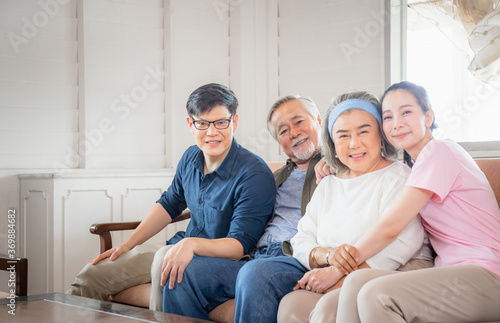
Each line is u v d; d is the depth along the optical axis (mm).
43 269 2955
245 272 1699
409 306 1333
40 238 2979
